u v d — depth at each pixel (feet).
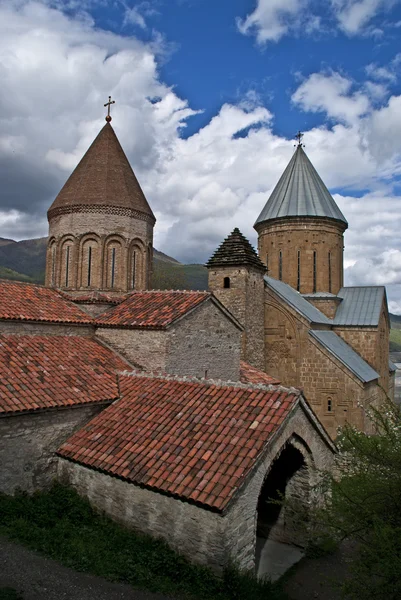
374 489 27.61
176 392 42.70
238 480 29.86
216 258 82.84
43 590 25.17
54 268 67.10
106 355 53.52
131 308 58.75
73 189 66.33
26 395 38.68
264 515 44.45
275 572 37.11
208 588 27.89
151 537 32.24
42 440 39.06
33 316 50.57
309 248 104.73
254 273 84.43
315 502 40.24
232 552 29.25
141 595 26.32
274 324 87.76
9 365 42.29
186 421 37.68
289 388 37.70
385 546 22.88
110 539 32.73
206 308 58.18
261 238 111.45
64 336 53.78
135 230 67.72
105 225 64.90
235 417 36.32
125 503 34.09
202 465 32.14
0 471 36.06
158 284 175.83
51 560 28.43
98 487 36.17
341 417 80.84
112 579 27.43
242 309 80.28
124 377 48.44
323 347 83.15
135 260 68.54
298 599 33.04
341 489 29.71
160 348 51.55
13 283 57.98
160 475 32.35
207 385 42.11
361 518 27.25
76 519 35.29
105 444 38.01
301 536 41.37
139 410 41.47
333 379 82.12
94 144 70.23
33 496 38.06
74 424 41.63
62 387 42.37
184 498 29.94
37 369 43.68
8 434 36.68
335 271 107.14
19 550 29.01
